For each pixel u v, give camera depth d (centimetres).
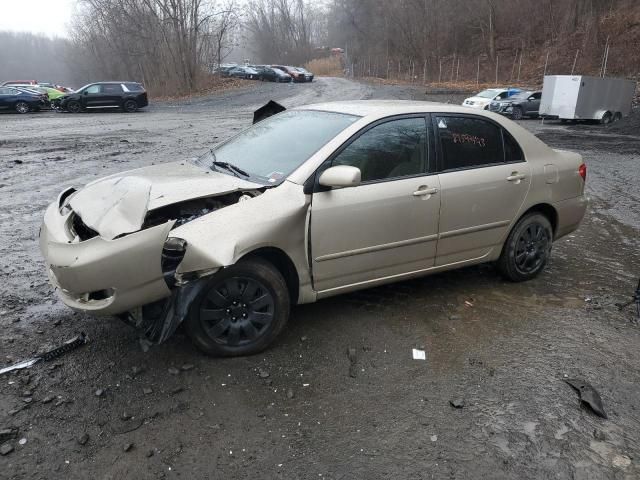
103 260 309
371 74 7369
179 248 321
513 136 479
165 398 320
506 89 2970
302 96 3725
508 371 359
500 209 466
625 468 277
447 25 5866
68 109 2977
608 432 303
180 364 354
